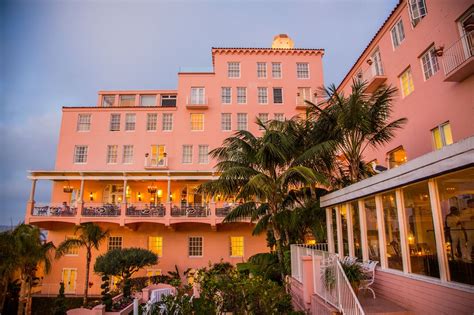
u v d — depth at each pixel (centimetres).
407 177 648
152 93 2831
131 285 1759
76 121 2625
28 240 1714
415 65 1523
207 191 1409
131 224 2292
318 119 1283
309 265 906
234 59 2780
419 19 1489
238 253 2380
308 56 2802
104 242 2355
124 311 1343
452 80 1224
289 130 1351
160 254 2361
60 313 1672
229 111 2661
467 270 527
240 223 2364
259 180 1205
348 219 986
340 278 684
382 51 1850
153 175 2289
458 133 1237
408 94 1598
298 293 1013
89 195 2486
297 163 1246
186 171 2277
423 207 642
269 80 2744
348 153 1250
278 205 1425
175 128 2609
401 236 711
